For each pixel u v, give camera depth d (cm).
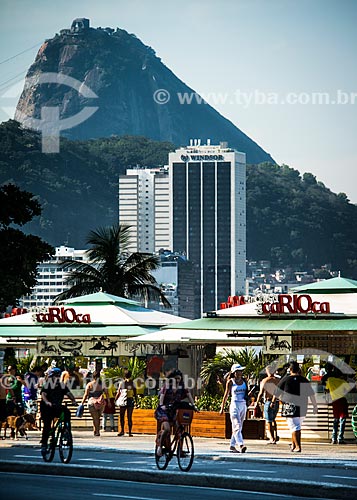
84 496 2244
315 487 2348
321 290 4294
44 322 5047
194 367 5197
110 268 9612
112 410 4534
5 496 2231
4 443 3909
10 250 5419
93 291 9631
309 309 4056
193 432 4194
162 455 2795
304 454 3253
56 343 5072
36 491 2348
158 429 2795
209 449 3500
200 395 4772
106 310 5244
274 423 3738
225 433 4025
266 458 3080
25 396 4625
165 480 2645
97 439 4128
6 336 5003
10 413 4197
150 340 4606
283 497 2297
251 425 3934
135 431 4475
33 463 2919
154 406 4550
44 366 5112
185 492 2383
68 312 5056
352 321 4034
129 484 2583
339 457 3134
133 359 5116
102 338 5069
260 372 4453
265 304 4131
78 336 4997
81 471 2802
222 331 4444
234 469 2814
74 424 4697
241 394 3353
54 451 3027
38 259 5534
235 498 2256
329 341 4475
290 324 4069
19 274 5491
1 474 2820
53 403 3006
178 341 4597
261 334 4481
